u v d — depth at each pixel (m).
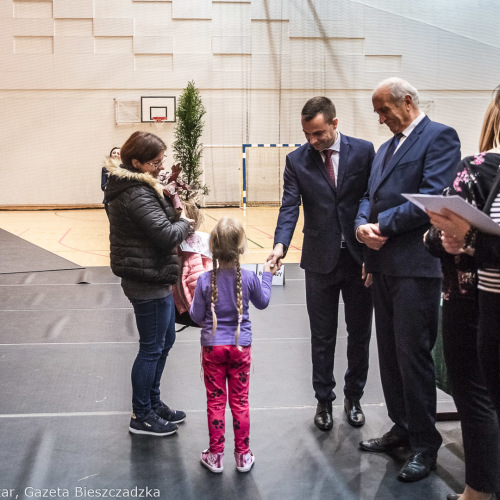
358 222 3.11
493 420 2.38
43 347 4.69
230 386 2.87
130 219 2.94
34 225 12.59
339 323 5.46
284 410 3.55
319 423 3.30
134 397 3.17
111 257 3.05
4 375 4.05
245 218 13.75
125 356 4.49
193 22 15.80
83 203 16.02
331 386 3.37
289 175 3.43
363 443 3.06
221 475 2.80
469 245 1.93
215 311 2.84
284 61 16.05
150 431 3.18
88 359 4.41
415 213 2.61
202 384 3.96
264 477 2.78
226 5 15.81
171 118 15.91
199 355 4.55
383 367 3.00
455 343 2.30
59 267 7.95
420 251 2.72
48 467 2.84
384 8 15.95
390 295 2.89
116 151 8.05
